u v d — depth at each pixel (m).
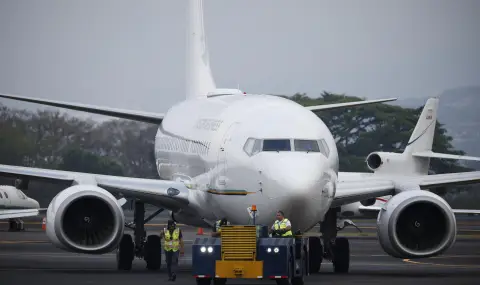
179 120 108.31
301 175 79.19
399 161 180.62
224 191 86.00
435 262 116.62
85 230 89.19
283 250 75.19
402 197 88.31
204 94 130.88
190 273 95.94
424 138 180.50
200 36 134.88
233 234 75.81
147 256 100.50
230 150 85.38
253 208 82.44
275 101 90.88
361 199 93.62
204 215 93.62
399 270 101.50
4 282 83.69
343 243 97.50
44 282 83.88
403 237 89.94
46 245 151.00
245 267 75.31
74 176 93.19
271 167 80.50
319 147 82.94
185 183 95.25
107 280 86.38
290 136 82.75
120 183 93.06
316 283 83.88
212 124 93.25
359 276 92.25
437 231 89.25
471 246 155.62
